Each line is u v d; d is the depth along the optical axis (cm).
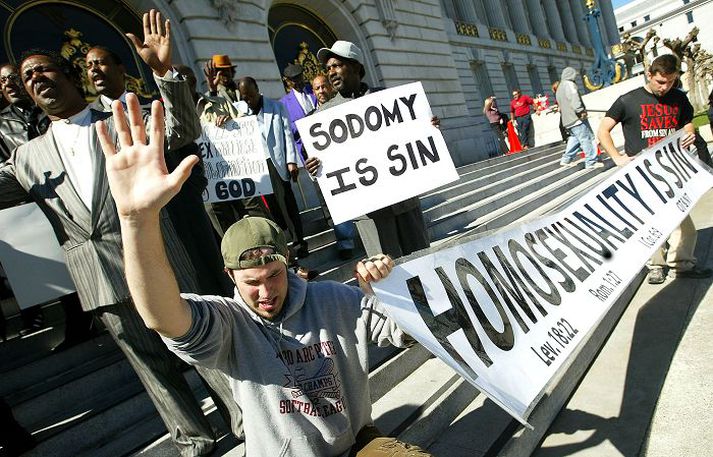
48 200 190
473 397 262
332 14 1076
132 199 107
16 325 341
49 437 217
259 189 370
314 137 280
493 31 2211
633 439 219
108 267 187
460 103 1365
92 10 707
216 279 260
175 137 191
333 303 155
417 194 280
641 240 254
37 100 190
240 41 815
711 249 433
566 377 267
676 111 348
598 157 840
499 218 538
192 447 202
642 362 282
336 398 147
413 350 285
